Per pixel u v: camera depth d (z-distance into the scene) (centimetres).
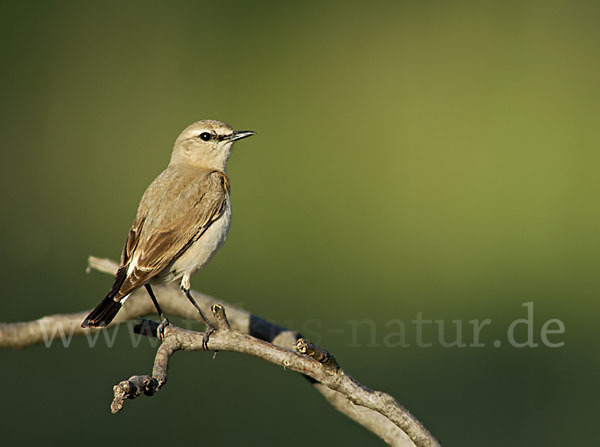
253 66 1886
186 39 1927
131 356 1120
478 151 1677
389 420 644
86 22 1953
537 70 1877
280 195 1594
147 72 1842
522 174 1625
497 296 1315
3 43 1877
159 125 1736
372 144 1712
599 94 1805
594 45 1927
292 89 1838
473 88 1830
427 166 1658
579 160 1636
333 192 1592
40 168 1638
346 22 2022
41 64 1834
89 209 1546
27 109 1747
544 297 1322
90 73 1839
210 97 1800
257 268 1402
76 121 1742
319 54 1908
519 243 1460
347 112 1781
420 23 2011
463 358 1173
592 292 1322
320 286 1350
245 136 869
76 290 1303
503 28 1988
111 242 1459
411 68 1895
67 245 1433
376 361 1178
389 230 1490
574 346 1189
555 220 1497
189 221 759
